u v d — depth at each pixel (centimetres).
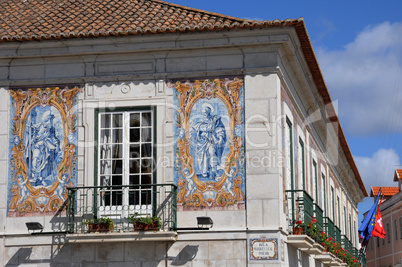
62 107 1307
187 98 1279
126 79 1296
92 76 1304
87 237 1227
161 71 1291
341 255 1853
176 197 1251
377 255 5225
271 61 1257
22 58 1319
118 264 1241
